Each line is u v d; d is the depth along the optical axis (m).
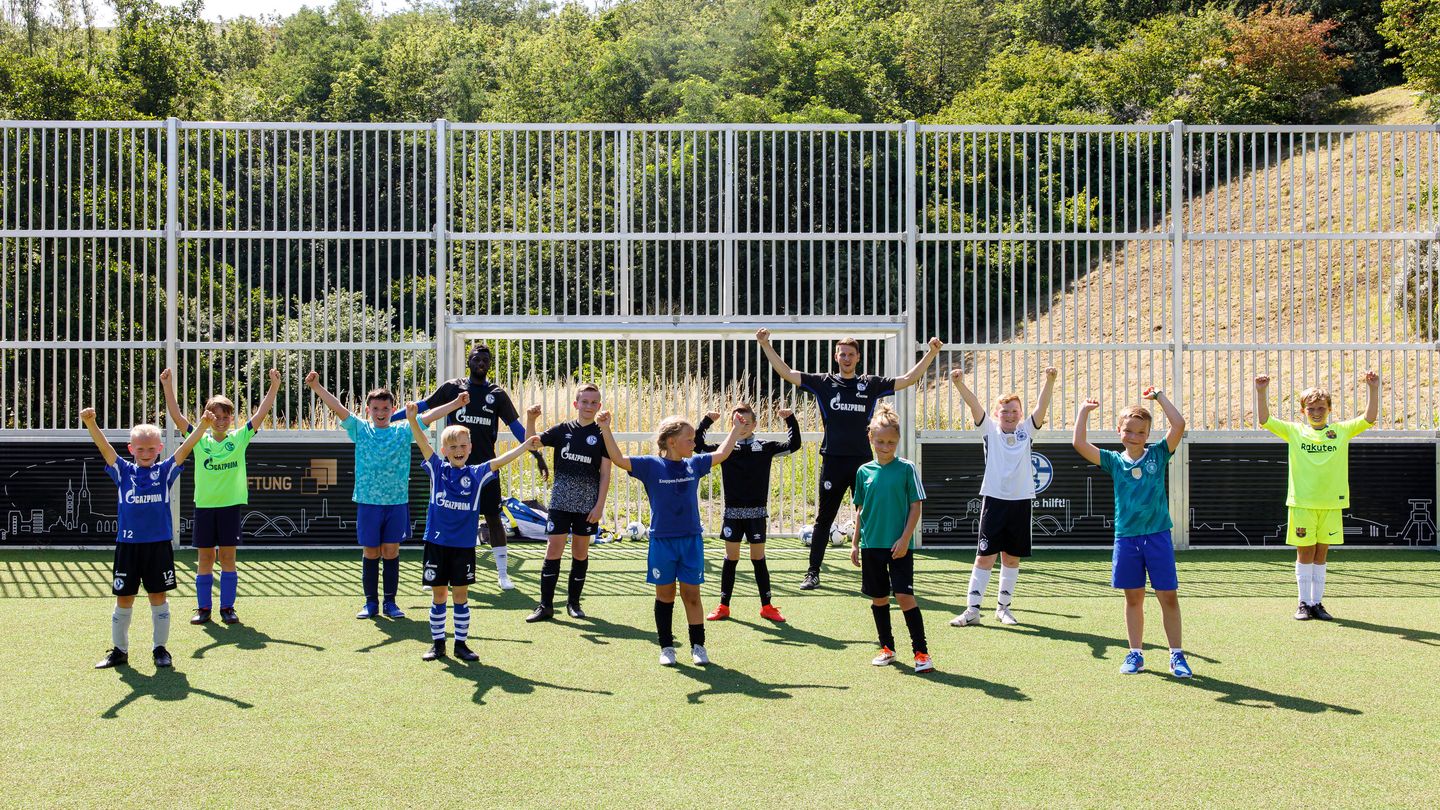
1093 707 5.27
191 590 8.51
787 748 4.64
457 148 12.65
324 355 10.76
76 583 8.73
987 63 39.44
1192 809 3.96
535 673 5.94
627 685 5.69
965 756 4.54
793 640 6.80
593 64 37.25
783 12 43.38
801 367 13.42
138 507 6.03
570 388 11.23
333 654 6.39
